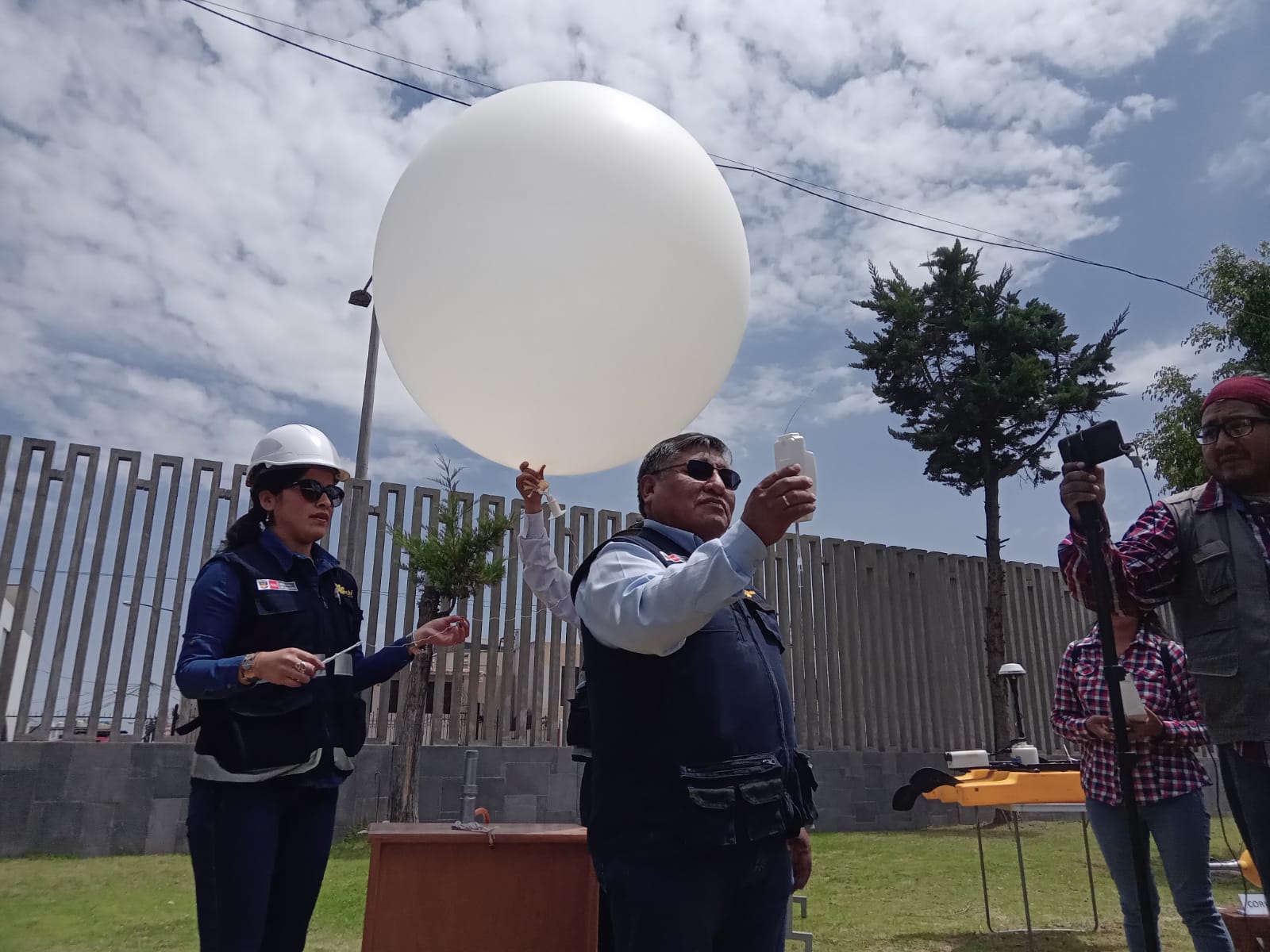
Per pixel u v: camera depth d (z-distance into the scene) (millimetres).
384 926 2090
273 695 1752
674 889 1267
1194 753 2469
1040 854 6219
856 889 4746
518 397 2037
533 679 7340
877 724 8914
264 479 1964
